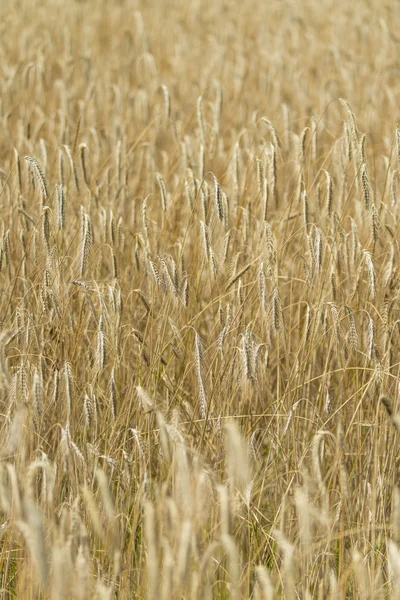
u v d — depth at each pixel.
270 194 7.69
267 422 7.16
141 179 11.27
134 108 14.68
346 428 7.17
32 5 25.95
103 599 4.41
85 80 16.81
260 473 6.50
